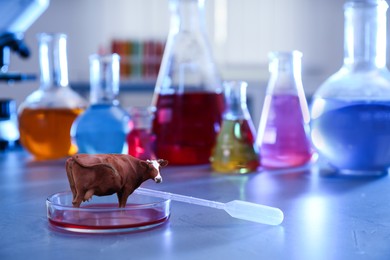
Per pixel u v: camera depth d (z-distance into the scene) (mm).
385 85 835
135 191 685
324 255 529
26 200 716
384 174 865
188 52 938
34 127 979
